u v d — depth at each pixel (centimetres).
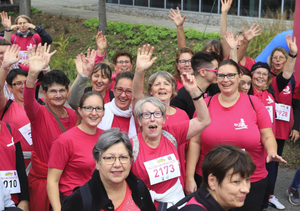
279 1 1183
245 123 327
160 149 296
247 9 1209
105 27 1442
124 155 227
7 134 325
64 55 1311
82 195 223
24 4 1703
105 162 225
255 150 334
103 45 528
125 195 238
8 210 277
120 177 226
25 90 329
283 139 498
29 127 393
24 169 336
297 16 605
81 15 1753
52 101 350
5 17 742
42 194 342
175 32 1284
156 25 1501
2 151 316
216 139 328
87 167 304
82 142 307
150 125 284
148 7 1988
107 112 357
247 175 211
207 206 213
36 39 812
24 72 425
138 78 328
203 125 304
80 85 378
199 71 398
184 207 215
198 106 298
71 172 307
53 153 302
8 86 424
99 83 440
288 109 491
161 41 1268
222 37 561
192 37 1228
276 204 474
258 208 340
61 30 1576
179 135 312
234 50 468
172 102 398
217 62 398
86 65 382
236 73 330
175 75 501
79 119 336
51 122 349
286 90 493
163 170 288
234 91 335
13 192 319
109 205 224
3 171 316
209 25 1484
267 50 792
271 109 440
